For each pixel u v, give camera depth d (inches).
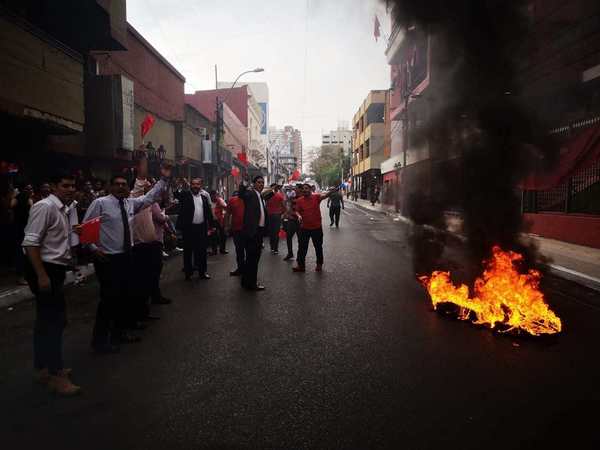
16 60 360.8
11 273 341.4
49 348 145.2
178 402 135.4
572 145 444.5
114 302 183.5
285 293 284.7
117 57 645.9
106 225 181.2
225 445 111.6
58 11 477.7
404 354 175.6
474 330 206.1
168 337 198.4
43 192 317.7
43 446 112.0
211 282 321.1
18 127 416.2
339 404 133.3
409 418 124.9
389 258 434.6
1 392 144.9
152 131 757.3
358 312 238.2
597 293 292.0
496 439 114.3
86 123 529.0
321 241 368.8
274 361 168.6
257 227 291.3
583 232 494.0
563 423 122.5
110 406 133.4
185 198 325.7
